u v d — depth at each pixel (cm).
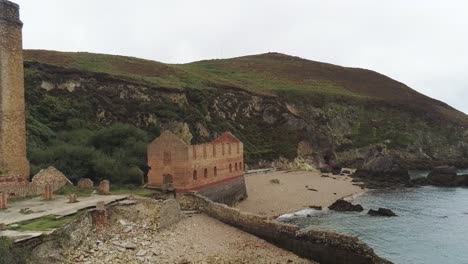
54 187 4556
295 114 13088
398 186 8694
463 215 5775
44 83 8512
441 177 8962
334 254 3409
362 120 14538
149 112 9425
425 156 13412
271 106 12625
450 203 6756
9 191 4112
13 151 4697
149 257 3209
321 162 11781
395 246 4253
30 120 7156
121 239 3481
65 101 8494
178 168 4966
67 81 8831
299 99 14200
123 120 8988
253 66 19000
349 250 3331
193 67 16962
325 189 7869
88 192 4575
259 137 11650
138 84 9844
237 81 14825
